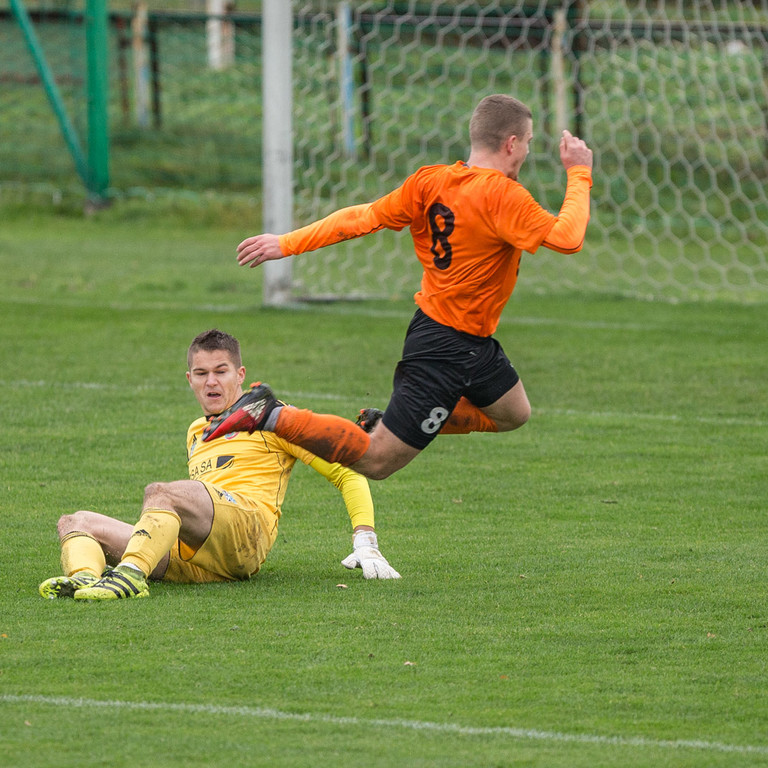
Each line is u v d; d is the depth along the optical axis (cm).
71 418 2969
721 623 1580
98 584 1658
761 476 2541
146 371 3528
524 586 1756
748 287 5447
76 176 8081
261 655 1427
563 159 1686
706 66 7050
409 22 7456
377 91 7750
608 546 2014
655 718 1249
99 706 1259
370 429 1733
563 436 2883
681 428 2972
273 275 4688
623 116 7062
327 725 1216
